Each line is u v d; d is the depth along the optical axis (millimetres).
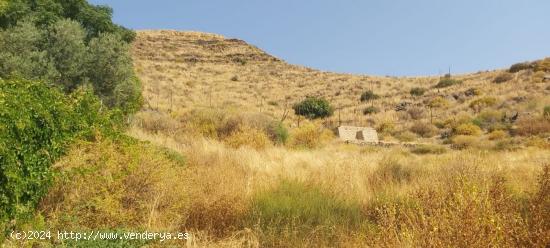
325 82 73750
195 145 12016
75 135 6098
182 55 95625
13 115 4840
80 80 16969
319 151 18922
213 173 7238
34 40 16125
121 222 5117
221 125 19859
